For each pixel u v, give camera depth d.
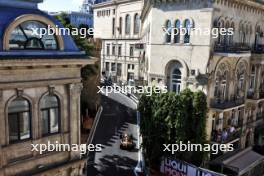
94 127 35.88
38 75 15.07
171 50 31.44
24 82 14.46
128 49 60.84
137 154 30.73
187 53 30.17
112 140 33.19
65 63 15.73
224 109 29.53
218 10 28.89
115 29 64.81
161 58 32.50
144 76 40.47
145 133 29.31
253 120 38.44
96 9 71.25
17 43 14.62
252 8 34.50
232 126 33.88
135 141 33.19
